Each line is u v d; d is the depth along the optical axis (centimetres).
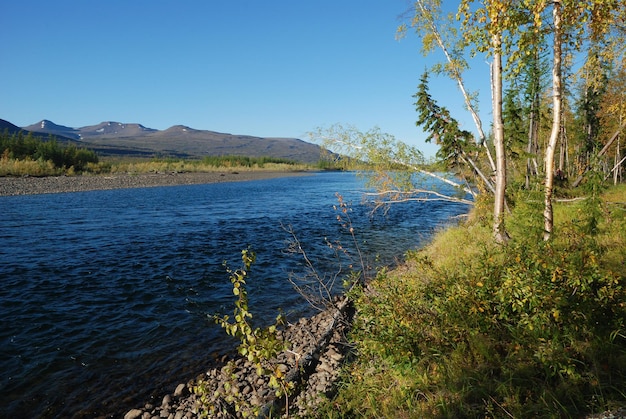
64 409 619
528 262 527
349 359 689
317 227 2339
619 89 2478
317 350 728
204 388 493
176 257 1582
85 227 2198
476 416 399
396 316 539
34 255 1566
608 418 350
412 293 582
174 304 1073
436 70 1441
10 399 644
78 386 681
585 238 612
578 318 462
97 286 1210
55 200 3412
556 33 790
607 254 743
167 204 3369
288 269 1412
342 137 1741
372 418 464
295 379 624
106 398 646
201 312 1019
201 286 1226
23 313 994
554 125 815
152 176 6656
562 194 1962
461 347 497
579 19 752
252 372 703
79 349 813
